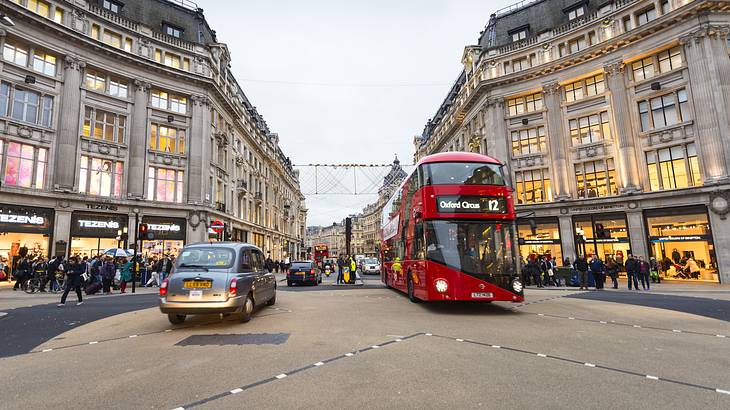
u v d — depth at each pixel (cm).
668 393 421
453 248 1024
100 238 2503
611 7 2680
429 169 1095
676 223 2277
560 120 2852
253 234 4334
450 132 4172
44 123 2316
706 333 761
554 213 2756
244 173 4103
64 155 2348
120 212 2558
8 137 2156
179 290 795
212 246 900
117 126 2648
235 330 782
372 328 803
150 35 2853
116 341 691
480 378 473
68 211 2338
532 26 3133
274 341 677
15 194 2138
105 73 2617
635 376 483
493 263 1017
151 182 2773
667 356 580
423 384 451
